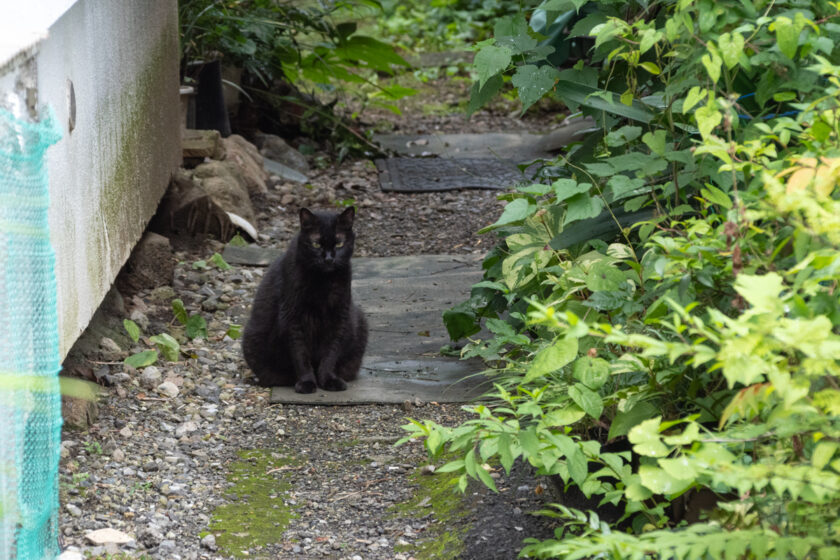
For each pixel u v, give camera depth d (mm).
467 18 16078
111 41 4594
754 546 1969
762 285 1890
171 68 6641
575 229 3547
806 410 1905
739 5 2959
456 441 2729
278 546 3377
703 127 2525
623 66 3932
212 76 8734
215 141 7801
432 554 3301
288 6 10078
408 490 3869
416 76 13758
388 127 11312
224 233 7133
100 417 4324
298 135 10266
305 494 3832
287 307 4949
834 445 1938
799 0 3074
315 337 5070
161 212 6902
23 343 2643
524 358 3965
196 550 3299
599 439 3328
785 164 2598
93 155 4164
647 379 2967
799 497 2240
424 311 6109
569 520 3312
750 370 1879
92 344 4984
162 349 5117
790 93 2783
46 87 3254
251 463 4113
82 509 3469
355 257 7148
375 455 4223
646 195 3287
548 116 11812
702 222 2615
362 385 5062
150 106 5754
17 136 2545
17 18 3115
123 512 3492
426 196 8789
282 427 4535
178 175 7094
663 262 2600
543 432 2613
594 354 2514
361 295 6348
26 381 2621
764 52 2777
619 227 3508
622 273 3043
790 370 2041
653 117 3430
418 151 10336
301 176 9141
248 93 9930
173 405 4641
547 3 3832
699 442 2189
